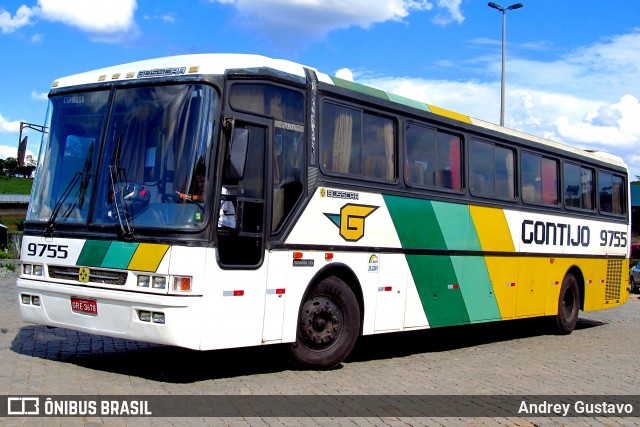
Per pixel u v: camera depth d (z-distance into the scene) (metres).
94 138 8.34
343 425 6.64
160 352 9.80
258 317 8.15
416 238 10.68
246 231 8.05
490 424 7.07
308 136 8.95
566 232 14.94
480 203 12.20
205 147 7.74
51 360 8.81
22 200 44.06
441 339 13.38
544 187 14.31
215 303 7.63
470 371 9.92
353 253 9.53
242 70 8.14
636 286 28.70
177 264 7.43
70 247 8.13
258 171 8.29
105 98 8.41
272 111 8.51
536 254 13.81
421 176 10.91
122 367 8.62
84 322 7.97
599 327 16.86
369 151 9.97
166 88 8.04
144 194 7.81
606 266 16.67
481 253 12.19
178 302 7.38
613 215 17.06
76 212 8.20
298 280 8.68
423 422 6.93
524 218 13.48
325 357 9.22
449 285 11.38
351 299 9.47
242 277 7.95
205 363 9.23
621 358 12.02
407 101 10.80
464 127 11.93
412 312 10.59
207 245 7.57
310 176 8.93
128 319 7.61
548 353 12.23
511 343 13.39
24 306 8.55
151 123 8.01
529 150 13.80
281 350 9.66
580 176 15.77
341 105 9.55
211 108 7.84
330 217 9.19
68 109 8.70
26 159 9.10
